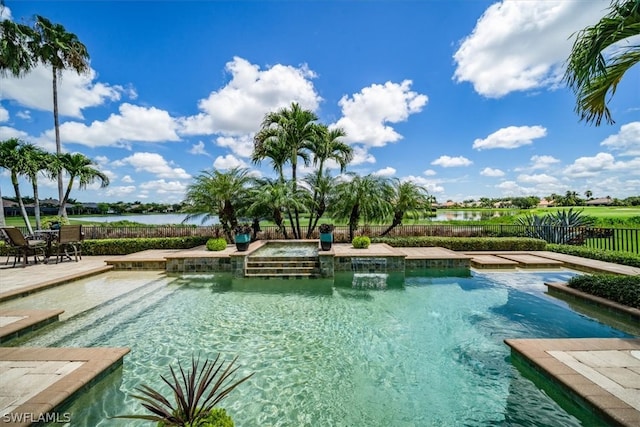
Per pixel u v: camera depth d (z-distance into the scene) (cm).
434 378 332
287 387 316
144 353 394
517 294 651
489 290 689
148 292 685
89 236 1345
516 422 257
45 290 671
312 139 1375
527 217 1461
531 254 1055
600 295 522
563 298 592
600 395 243
